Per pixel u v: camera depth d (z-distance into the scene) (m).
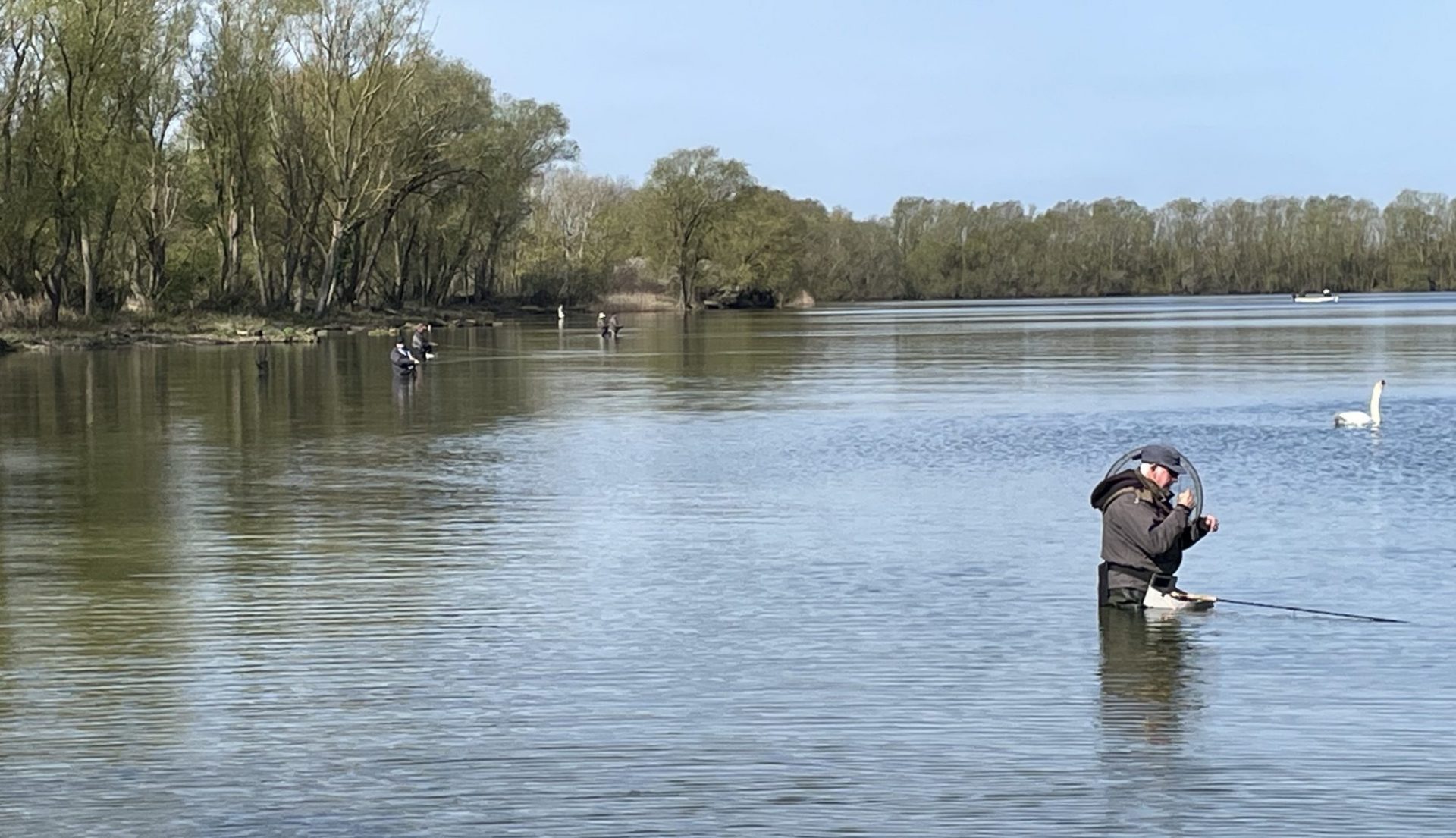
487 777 9.84
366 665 12.60
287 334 78.62
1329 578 15.85
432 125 97.62
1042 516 20.27
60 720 11.09
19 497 22.61
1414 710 11.10
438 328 102.31
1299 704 11.27
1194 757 10.12
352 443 29.89
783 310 155.00
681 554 17.53
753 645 13.20
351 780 9.78
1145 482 14.55
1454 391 41.38
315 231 95.12
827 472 25.00
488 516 20.47
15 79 69.94
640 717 11.06
